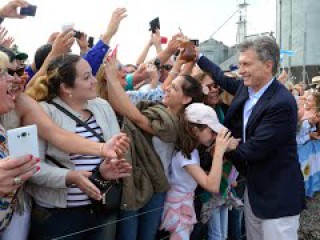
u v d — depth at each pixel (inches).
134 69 187.3
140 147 109.3
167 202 118.4
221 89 146.3
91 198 93.4
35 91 98.3
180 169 116.9
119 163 91.6
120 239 109.0
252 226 120.9
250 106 117.3
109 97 109.8
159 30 183.3
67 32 109.0
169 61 182.7
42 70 105.7
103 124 99.3
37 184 88.6
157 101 127.4
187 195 118.6
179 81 119.3
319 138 238.5
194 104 116.6
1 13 127.7
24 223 88.7
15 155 62.3
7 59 76.5
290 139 111.3
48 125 87.6
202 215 130.1
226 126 126.4
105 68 109.6
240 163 120.2
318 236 183.5
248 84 113.3
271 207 109.7
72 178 87.1
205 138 115.8
